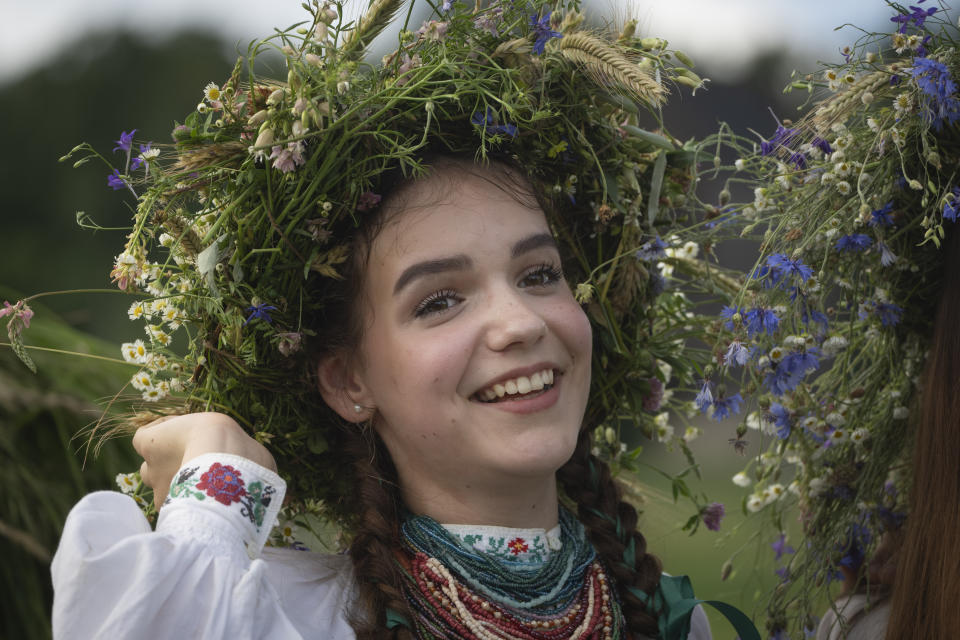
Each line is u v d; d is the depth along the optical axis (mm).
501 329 1545
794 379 1758
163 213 1608
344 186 1578
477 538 1612
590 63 1646
